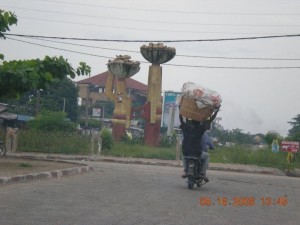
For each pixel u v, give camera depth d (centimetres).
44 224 678
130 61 3569
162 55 3484
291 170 2517
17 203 838
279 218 876
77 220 715
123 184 1226
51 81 1483
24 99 6184
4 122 4534
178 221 761
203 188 1274
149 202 933
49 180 1240
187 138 1206
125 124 3594
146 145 3428
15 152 2758
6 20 1482
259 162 2830
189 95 1177
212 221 786
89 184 1184
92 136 2858
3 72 1414
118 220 732
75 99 6353
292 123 6938
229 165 2650
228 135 6150
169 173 1770
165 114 4269
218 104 1185
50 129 3428
